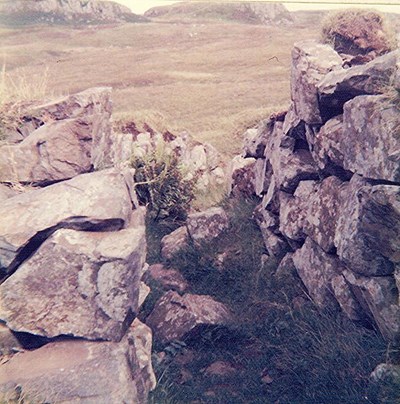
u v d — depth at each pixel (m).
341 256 3.94
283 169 5.77
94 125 4.61
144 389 2.97
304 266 5.16
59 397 2.46
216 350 4.66
